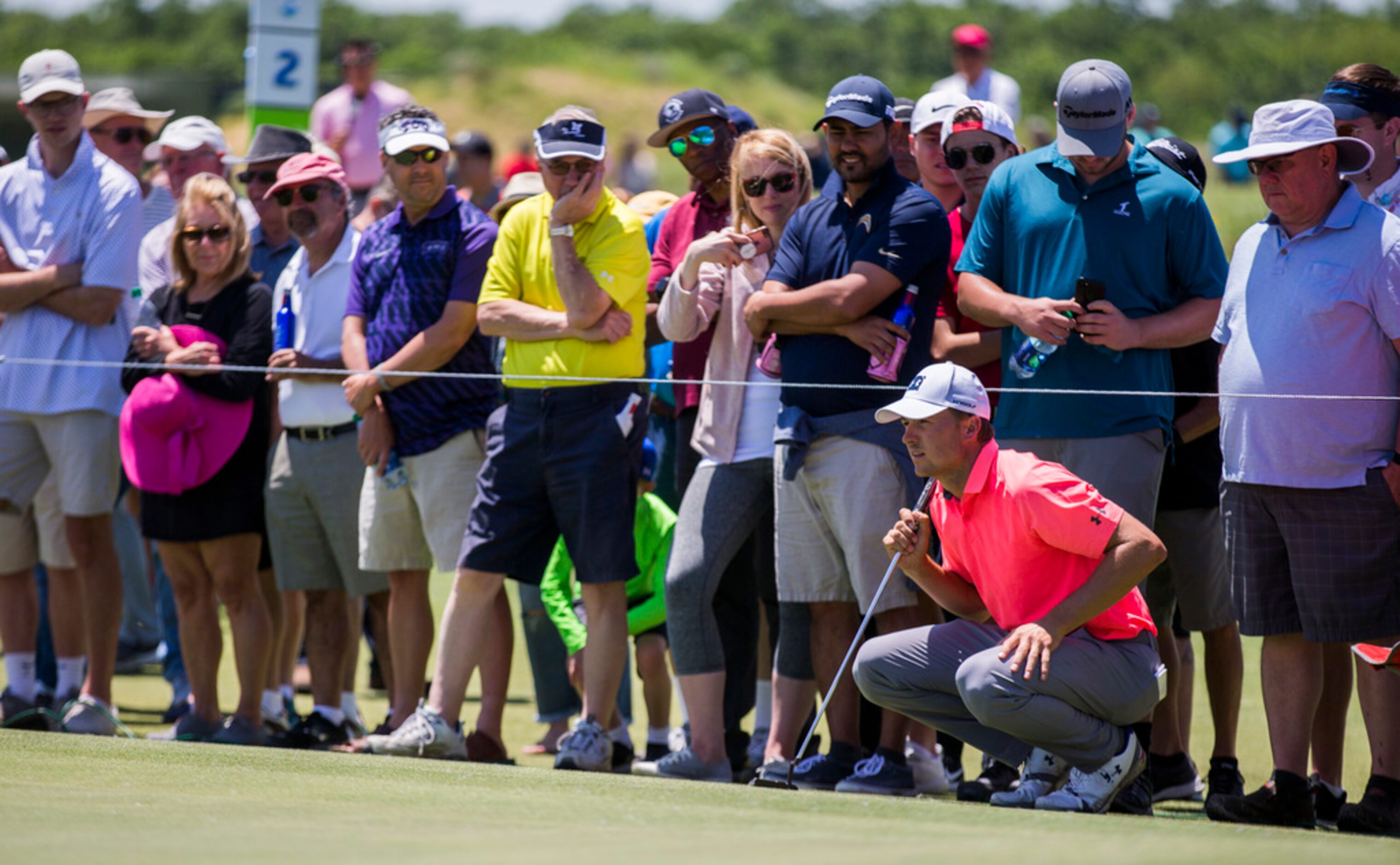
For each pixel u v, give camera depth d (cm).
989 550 1412
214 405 1941
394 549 1883
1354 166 1464
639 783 1278
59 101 2019
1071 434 1534
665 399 2042
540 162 1741
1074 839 957
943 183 1975
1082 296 1505
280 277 2167
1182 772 1772
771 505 1759
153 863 818
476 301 1858
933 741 1762
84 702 2034
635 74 18400
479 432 1864
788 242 1698
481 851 864
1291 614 1491
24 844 880
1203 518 1723
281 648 2141
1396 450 1447
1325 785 1608
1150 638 1452
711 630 1717
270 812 1021
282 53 2855
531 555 1784
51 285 2008
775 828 991
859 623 1694
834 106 1641
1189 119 17950
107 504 2041
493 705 1933
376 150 3591
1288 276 1472
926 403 1391
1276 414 1465
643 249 1778
